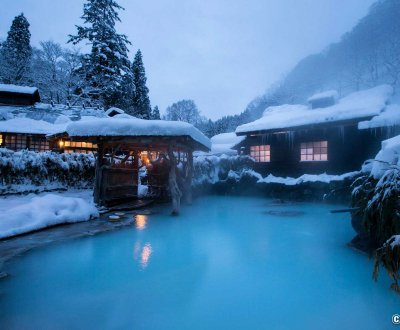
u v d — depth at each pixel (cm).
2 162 953
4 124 1880
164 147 1082
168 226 776
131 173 1215
